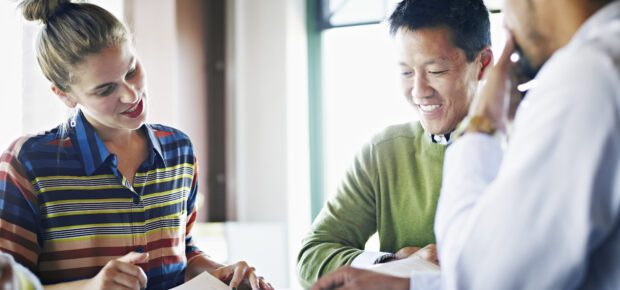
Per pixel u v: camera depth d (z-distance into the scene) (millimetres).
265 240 3596
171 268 1442
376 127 3949
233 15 4141
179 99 3785
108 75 1266
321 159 4113
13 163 1271
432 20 1280
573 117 688
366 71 3961
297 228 4055
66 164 1322
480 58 1332
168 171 1461
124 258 1224
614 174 681
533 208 703
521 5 803
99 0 3086
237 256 3566
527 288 719
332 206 1571
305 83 4129
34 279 944
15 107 2553
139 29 3408
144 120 1365
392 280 939
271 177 4051
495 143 841
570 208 689
